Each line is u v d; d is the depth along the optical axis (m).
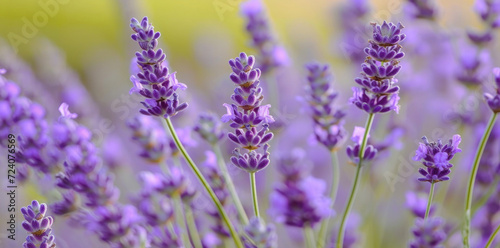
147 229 0.86
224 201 0.85
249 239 0.81
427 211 0.78
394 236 0.98
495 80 0.79
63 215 0.84
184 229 0.85
